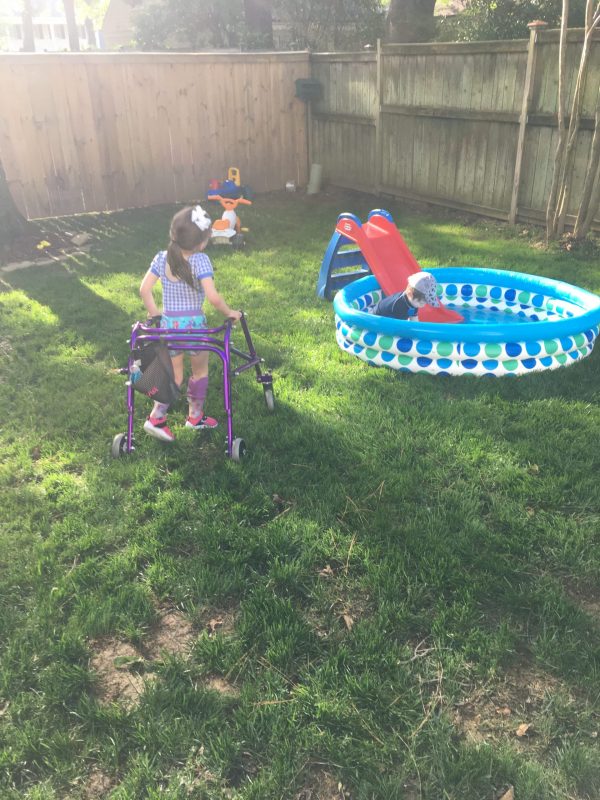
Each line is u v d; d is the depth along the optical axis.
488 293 6.55
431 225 9.44
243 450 3.85
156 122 10.81
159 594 2.89
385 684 2.41
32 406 4.52
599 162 7.59
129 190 10.93
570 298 5.92
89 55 9.95
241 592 2.88
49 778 2.13
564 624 2.65
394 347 4.96
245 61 11.22
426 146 10.11
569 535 3.14
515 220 9.05
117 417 4.32
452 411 4.27
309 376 4.90
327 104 11.79
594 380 4.71
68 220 10.16
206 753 2.19
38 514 3.43
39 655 2.56
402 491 3.46
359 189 11.65
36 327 5.93
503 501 3.38
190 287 3.75
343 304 5.46
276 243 8.80
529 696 2.39
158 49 22.09
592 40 7.44
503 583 2.84
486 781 2.09
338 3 17.97
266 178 12.20
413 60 9.84
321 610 2.78
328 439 3.98
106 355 5.36
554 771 2.12
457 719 2.32
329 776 2.13
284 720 2.29
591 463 3.63
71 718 2.33
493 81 8.79
